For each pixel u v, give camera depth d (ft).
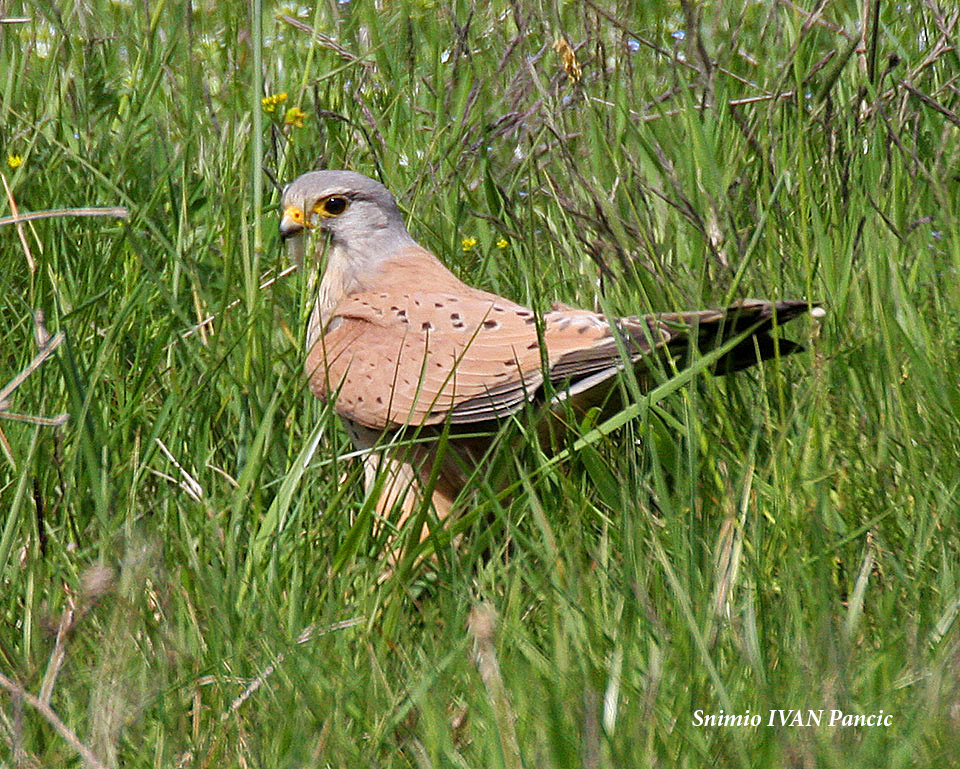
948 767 17.12
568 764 17.28
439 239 32.99
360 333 29.43
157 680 19.16
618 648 19.60
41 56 40.37
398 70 40.01
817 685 18.58
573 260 31.07
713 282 29.12
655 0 39.37
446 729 18.45
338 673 19.97
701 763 17.83
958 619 20.33
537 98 36.86
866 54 31.99
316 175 31.65
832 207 29.81
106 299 29.81
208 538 23.66
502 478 26.94
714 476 24.93
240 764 18.63
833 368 26.66
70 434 24.84
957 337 27.30
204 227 34.04
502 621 20.58
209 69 40.27
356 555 23.95
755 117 32.71
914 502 24.03
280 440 27.07
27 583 21.71
